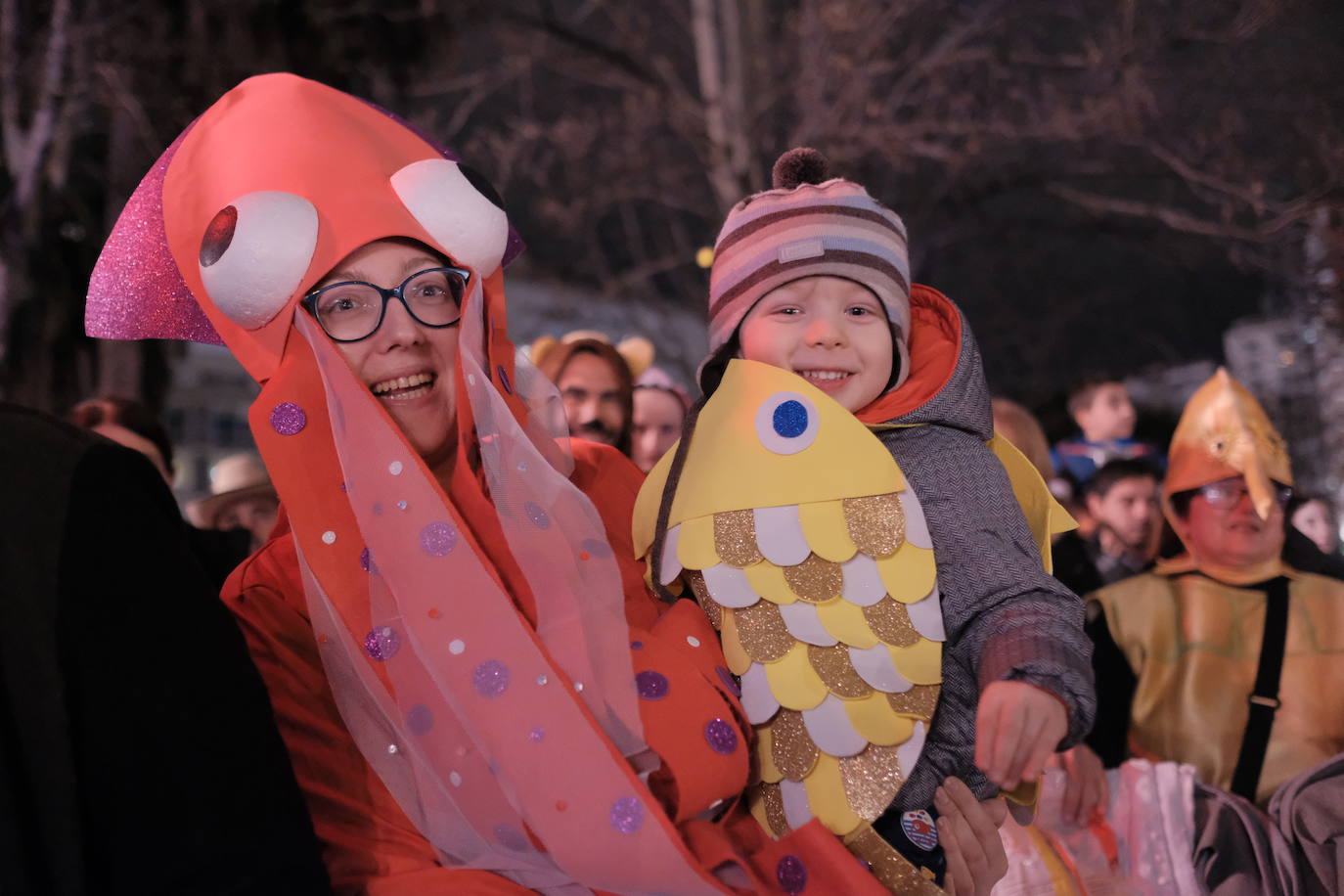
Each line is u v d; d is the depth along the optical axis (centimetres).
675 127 1000
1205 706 317
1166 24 874
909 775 170
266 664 167
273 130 182
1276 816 293
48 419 146
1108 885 272
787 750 171
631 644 170
